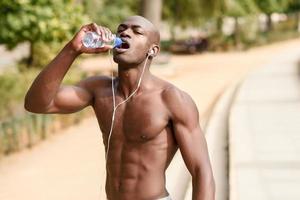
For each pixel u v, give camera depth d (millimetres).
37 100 2475
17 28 9828
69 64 2416
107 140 2709
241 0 41594
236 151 9078
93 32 2344
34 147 10477
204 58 36375
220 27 42688
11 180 8164
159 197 2631
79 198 7199
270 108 14062
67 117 12734
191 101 2582
